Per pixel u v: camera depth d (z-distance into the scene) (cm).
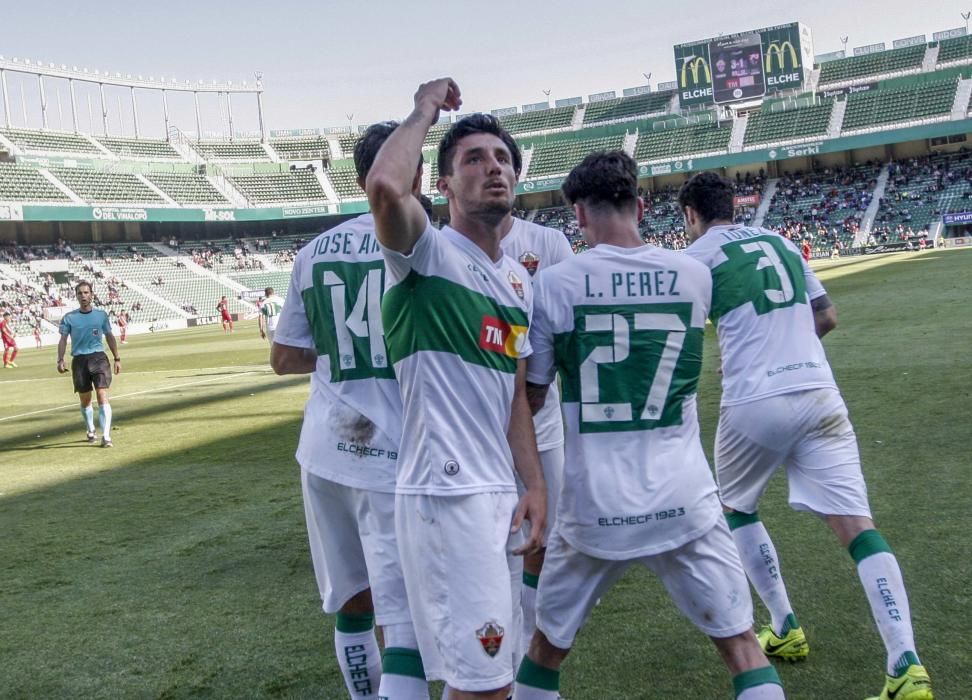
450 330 243
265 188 6056
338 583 297
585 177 273
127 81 6047
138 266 5188
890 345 1103
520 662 303
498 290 253
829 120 5272
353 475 283
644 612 380
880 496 505
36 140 5334
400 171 229
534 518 254
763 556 335
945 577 383
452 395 243
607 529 254
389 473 279
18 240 5069
